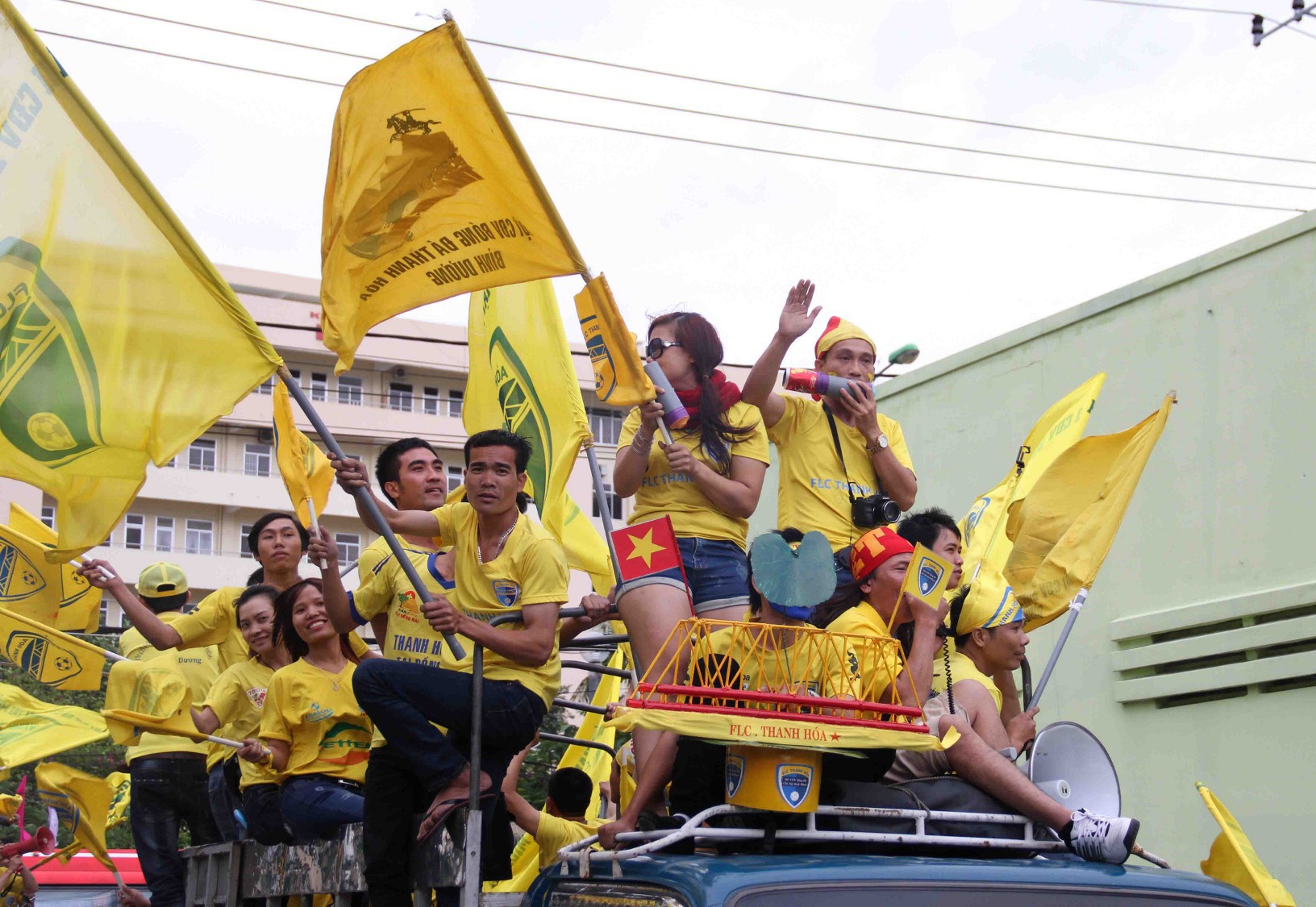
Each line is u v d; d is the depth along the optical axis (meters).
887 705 3.48
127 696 5.08
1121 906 3.38
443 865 3.85
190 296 4.09
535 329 5.65
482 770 4.04
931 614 3.97
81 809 6.31
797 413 5.43
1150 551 10.40
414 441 5.71
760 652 3.69
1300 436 9.52
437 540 5.50
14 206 4.15
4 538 6.43
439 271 4.29
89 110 4.11
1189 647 9.84
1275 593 9.32
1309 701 9.05
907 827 3.61
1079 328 11.31
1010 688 5.20
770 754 3.36
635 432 5.39
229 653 6.31
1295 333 9.67
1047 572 5.66
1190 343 10.39
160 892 6.11
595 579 5.90
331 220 4.14
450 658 4.65
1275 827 9.09
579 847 3.43
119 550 32.12
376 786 4.06
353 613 4.89
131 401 4.09
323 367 34.00
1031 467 6.17
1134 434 5.69
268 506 33.34
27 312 4.15
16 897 6.54
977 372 12.24
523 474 4.30
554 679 4.24
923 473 12.69
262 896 4.88
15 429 4.11
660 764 3.92
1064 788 3.98
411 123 4.18
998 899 3.25
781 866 3.14
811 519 5.28
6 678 14.34
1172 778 9.88
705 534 4.98
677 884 3.12
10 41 4.11
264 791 4.97
